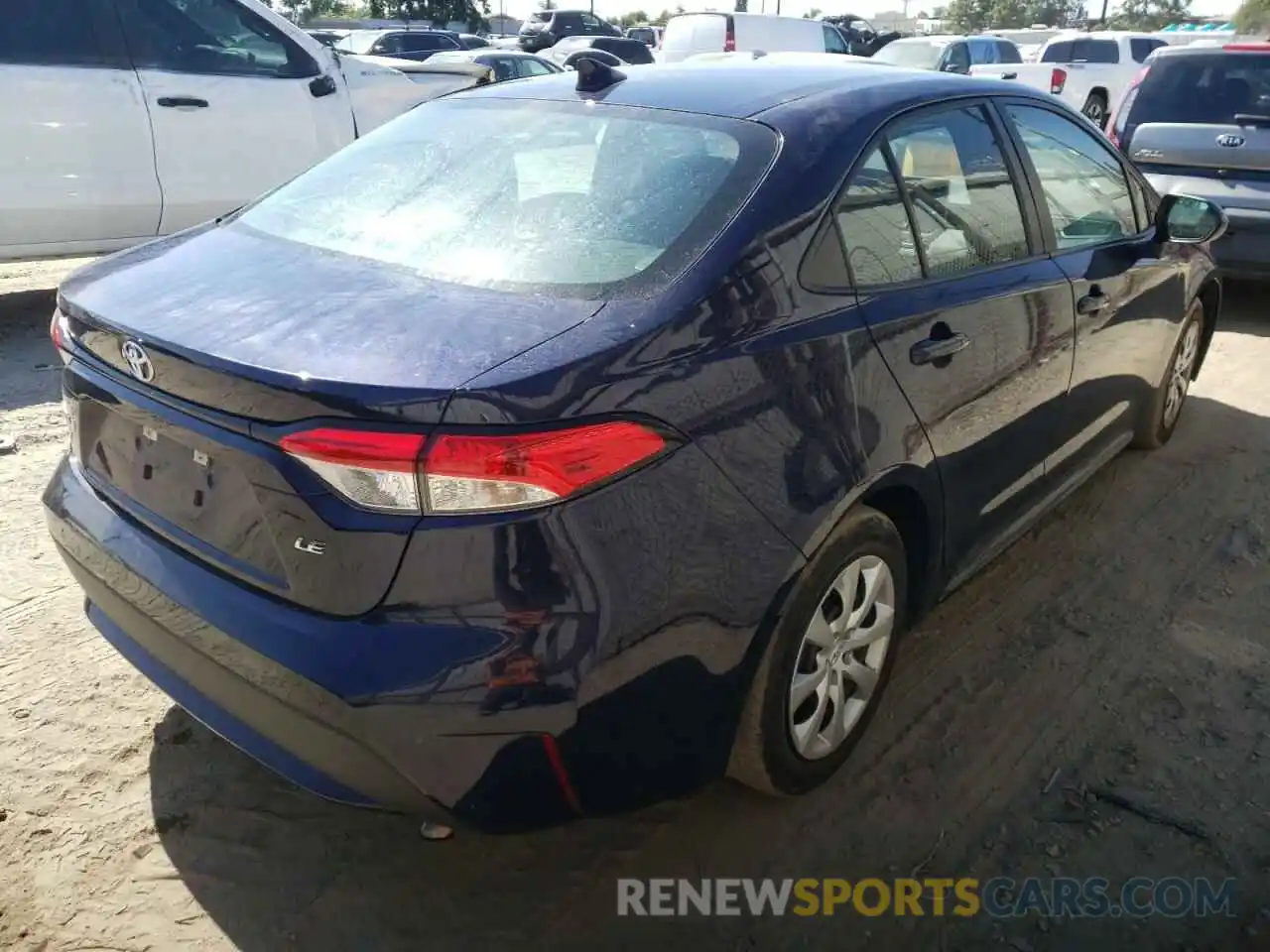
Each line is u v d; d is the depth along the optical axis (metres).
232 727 2.15
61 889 2.33
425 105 3.21
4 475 4.29
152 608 2.22
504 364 1.91
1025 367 3.10
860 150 2.61
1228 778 2.72
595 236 2.33
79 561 2.44
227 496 2.07
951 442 2.76
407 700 1.85
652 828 2.56
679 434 2.02
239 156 6.59
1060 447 3.52
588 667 1.90
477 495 1.83
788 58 3.38
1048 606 3.52
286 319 2.11
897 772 2.74
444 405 1.82
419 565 1.85
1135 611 3.49
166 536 2.25
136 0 6.12
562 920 2.30
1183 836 2.54
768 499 2.17
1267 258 6.67
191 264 2.50
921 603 2.88
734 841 2.52
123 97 6.08
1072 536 4.00
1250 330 6.84
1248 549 3.92
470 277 2.27
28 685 2.99
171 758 2.73
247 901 2.32
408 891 2.36
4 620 3.30
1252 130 6.64
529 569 1.85
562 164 2.60
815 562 2.31
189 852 2.44
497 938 2.25
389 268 2.35
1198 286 4.52
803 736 2.49
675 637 2.03
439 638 1.86
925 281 2.73
